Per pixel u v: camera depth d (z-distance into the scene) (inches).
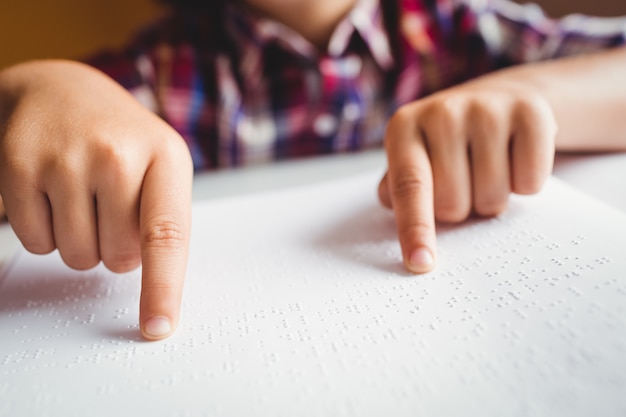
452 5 19.3
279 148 18.7
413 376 4.8
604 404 4.3
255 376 5.1
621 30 16.4
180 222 6.6
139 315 6.2
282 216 9.0
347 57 18.3
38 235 6.8
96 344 5.8
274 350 5.4
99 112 7.5
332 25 18.6
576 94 10.3
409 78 18.9
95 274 7.5
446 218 7.7
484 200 7.7
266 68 18.2
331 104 18.1
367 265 7.0
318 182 11.4
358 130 18.8
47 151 6.7
